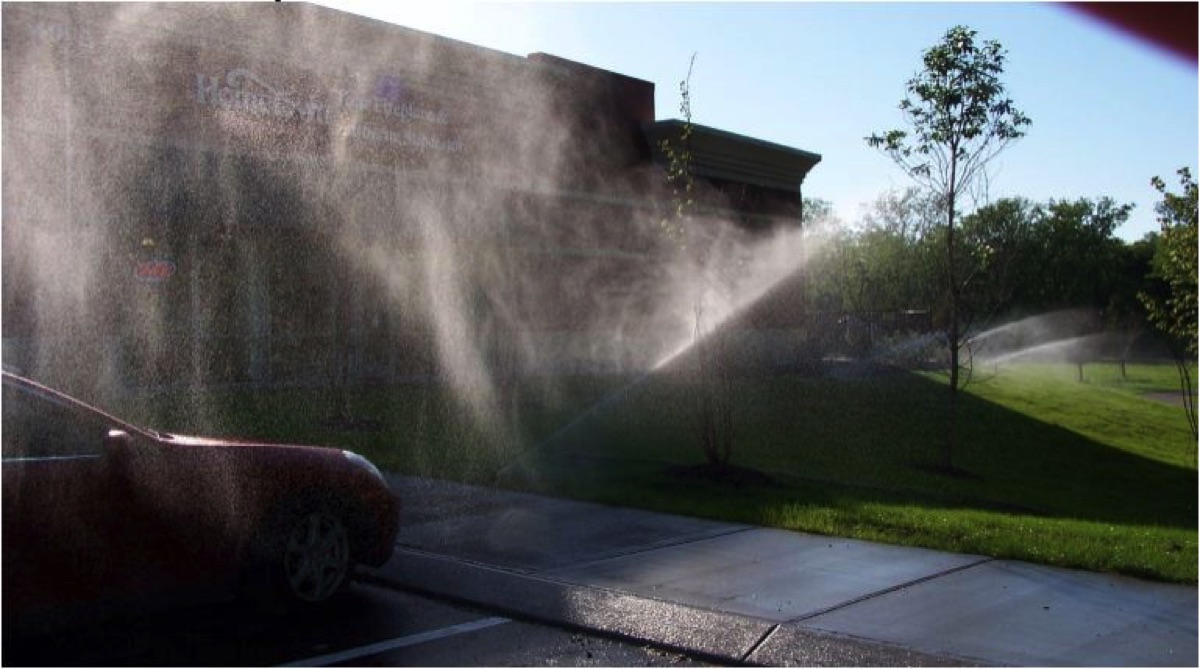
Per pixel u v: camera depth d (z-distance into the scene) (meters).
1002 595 6.50
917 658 5.32
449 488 9.86
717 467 11.03
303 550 5.95
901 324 28.36
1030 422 20.00
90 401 13.37
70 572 5.06
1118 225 71.62
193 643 5.43
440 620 6.06
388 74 17.89
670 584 6.72
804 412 18.11
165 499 5.36
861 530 8.30
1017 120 13.41
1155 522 12.09
